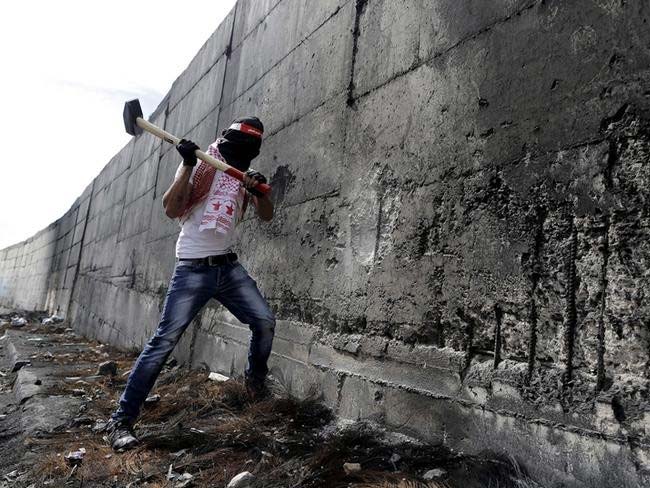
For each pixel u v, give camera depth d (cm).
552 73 199
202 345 480
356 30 329
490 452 198
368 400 270
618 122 175
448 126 245
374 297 279
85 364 590
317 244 338
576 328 181
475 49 235
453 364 227
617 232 172
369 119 303
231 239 308
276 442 255
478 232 222
